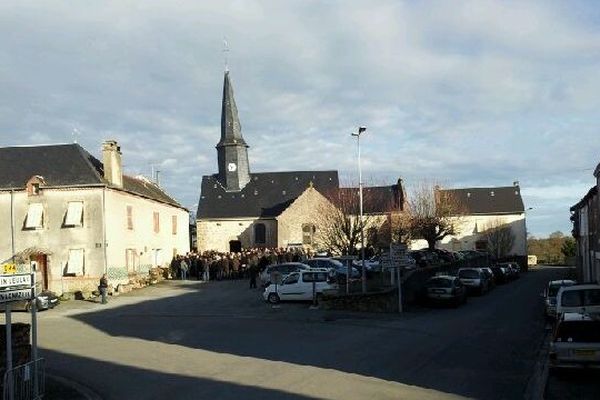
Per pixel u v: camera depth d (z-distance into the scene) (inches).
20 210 1489.9
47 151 1589.6
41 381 428.1
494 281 1887.3
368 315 1030.4
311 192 2389.3
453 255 2101.4
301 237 2368.4
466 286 1497.3
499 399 435.2
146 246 1772.9
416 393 448.5
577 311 684.7
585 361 498.9
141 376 535.2
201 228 2586.1
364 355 624.7
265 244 2546.8
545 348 679.7
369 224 2087.8
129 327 897.5
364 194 2353.6
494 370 547.5
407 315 1053.2
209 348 687.1
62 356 653.3
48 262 1466.5
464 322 943.0
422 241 3070.9
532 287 1798.7
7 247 1478.8
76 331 867.4
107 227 1489.9
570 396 457.7
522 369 553.6
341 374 522.0
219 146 2733.8
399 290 1088.8
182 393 460.8
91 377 538.0
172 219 2052.2
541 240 4065.0
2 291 370.9
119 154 1615.4
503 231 3198.8
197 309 1109.1
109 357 639.8
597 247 1328.7
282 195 2640.3
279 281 1167.6
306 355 626.5
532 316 1032.8
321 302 1088.2
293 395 441.1
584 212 1673.2
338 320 954.7
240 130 2755.9
